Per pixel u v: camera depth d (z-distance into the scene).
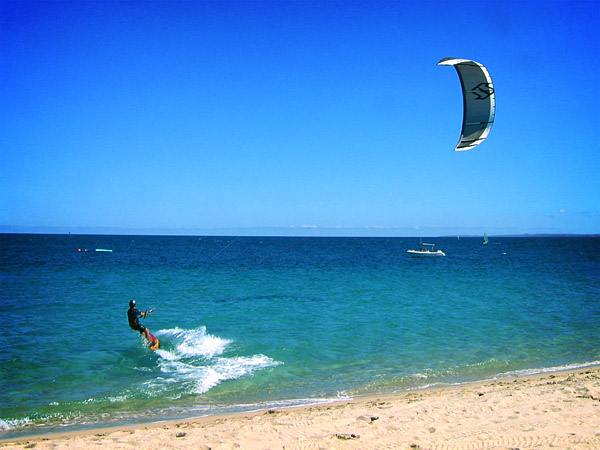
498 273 46.53
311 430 8.66
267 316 22.09
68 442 8.23
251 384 12.38
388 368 13.91
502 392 10.85
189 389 11.95
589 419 8.73
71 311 22.62
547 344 16.78
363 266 55.97
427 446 7.77
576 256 86.06
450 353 15.59
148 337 15.90
